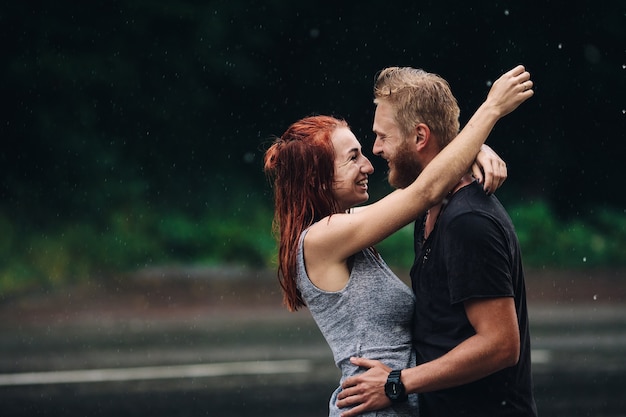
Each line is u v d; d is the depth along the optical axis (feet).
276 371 37.65
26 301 57.72
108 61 79.46
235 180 80.48
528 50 84.53
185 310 55.11
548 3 83.66
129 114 79.71
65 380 36.35
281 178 15.44
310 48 84.17
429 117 14.64
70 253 65.92
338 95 85.10
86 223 70.59
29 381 36.22
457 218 13.92
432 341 14.37
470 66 84.23
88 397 33.22
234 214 76.02
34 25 77.82
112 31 79.71
